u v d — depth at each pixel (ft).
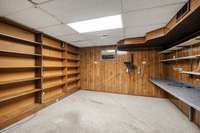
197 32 8.75
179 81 11.98
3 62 8.70
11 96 8.68
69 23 9.20
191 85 9.87
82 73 20.35
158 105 12.61
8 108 9.08
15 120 8.40
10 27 9.22
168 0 6.18
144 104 12.94
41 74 11.64
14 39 9.48
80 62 20.43
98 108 11.66
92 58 19.77
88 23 9.29
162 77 15.62
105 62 18.98
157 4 6.55
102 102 13.56
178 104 11.67
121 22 9.07
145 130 7.82
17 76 9.81
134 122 8.87
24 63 10.45
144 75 16.62
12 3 6.24
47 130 7.64
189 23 7.38
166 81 13.06
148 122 8.88
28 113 9.51
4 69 8.78
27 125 8.21
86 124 8.50
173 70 13.47
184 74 10.99
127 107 12.00
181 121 9.02
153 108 11.73
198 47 8.76
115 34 12.48
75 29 10.68
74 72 19.20
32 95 11.36
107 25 9.70
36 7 6.72
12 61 9.37
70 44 17.88
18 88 9.89
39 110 10.80
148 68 16.40
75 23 9.23
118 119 9.34
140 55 16.85
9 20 8.39
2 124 7.54
